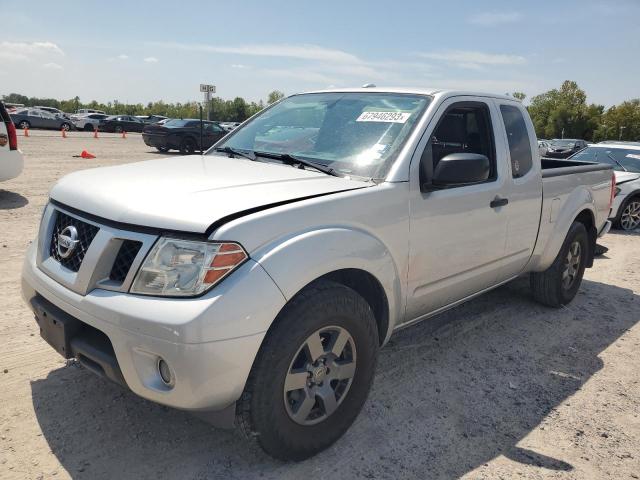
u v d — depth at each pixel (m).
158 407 3.09
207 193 2.55
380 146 3.24
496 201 3.76
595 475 2.73
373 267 2.82
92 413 2.99
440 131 3.56
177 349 2.15
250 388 2.38
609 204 5.70
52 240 2.83
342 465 2.69
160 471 2.57
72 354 2.56
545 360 4.05
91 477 2.50
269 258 2.34
